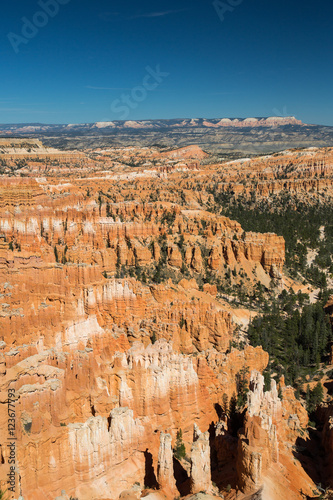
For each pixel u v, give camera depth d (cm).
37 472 4562
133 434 5406
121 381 6000
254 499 4978
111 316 9150
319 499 5388
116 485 5128
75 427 4916
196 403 6638
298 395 8738
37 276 8562
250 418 5672
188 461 6022
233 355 8388
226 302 13812
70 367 5975
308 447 6706
